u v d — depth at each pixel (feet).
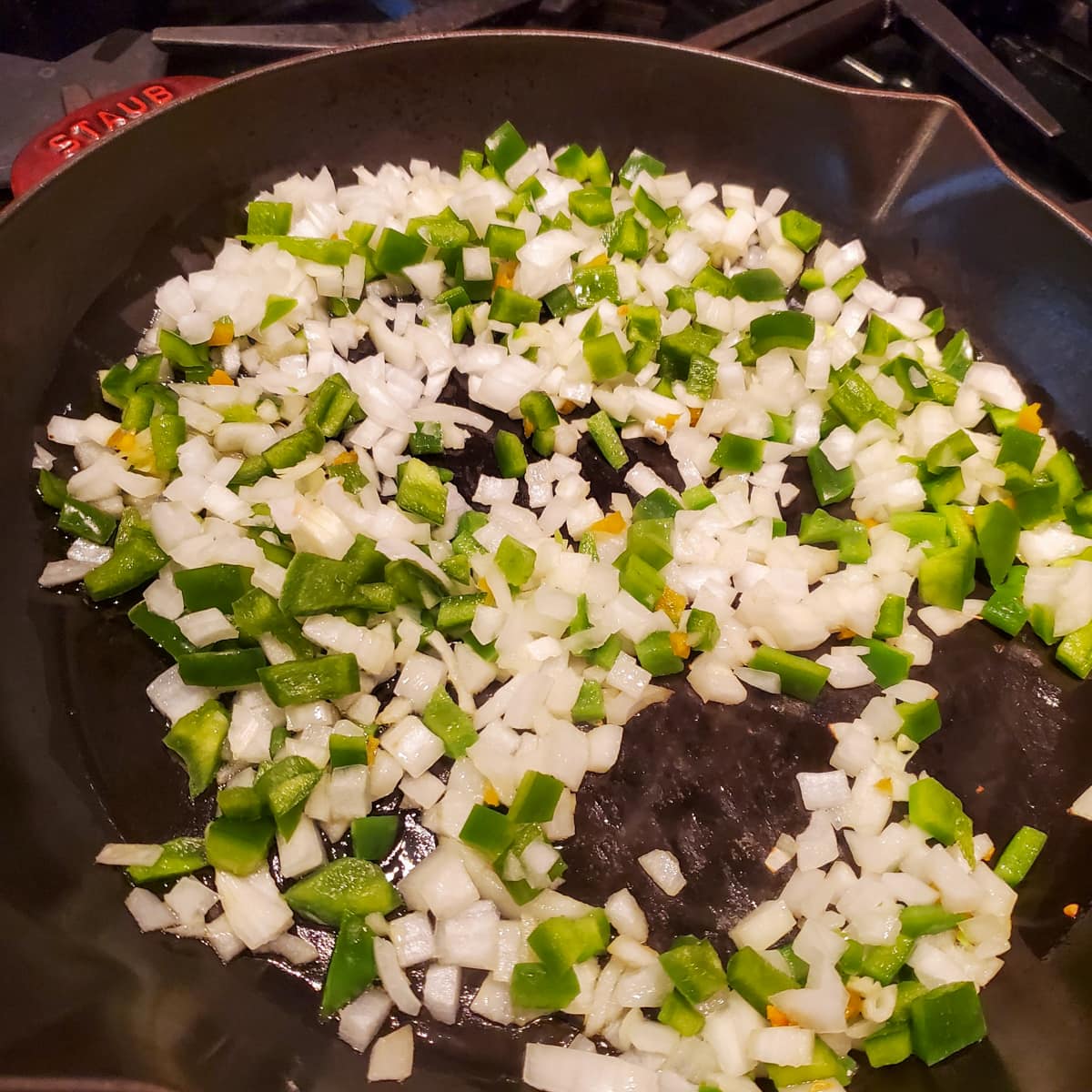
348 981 0.69
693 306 0.95
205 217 0.93
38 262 0.83
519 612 0.81
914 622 0.85
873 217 1.00
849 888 0.74
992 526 0.85
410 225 0.94
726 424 0.92
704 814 0.76
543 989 0.69
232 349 0.90
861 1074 0.69
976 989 0.70
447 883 0.72
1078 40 1.12
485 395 0.90
